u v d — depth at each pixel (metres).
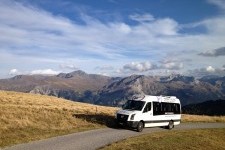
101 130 29.77
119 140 24.38
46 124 29.27
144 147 21.73
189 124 41.78
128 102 32.91
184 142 26.34
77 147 20.42
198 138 29.69
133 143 22.95
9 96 73.75
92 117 37.72
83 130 28.95
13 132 24.02
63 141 22.34
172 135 29.14
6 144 19.73
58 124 30.12
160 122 32.97
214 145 28.25
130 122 30.14
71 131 27.64
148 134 28.73
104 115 41.75
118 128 32.00
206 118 51.94
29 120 29.69
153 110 32.09
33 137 23.00
